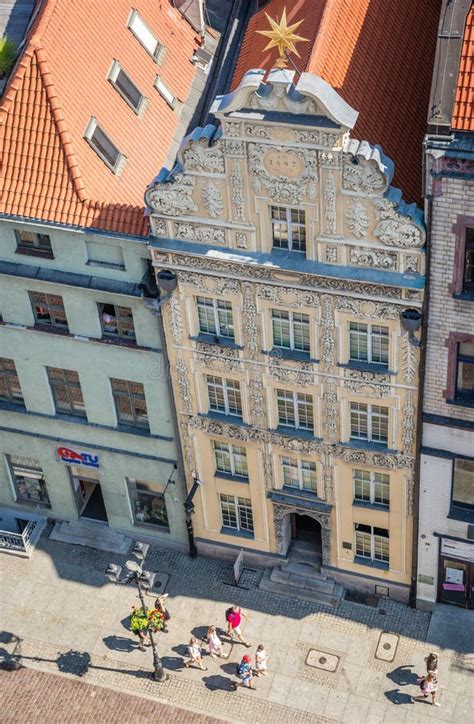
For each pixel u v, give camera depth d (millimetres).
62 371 56938
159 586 60531
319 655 57156
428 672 54625
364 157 43625
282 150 44625
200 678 56969
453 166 42906
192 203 47688
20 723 56094
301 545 60625
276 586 59781
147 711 56094
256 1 57594
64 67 51250
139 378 55375
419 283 46438
